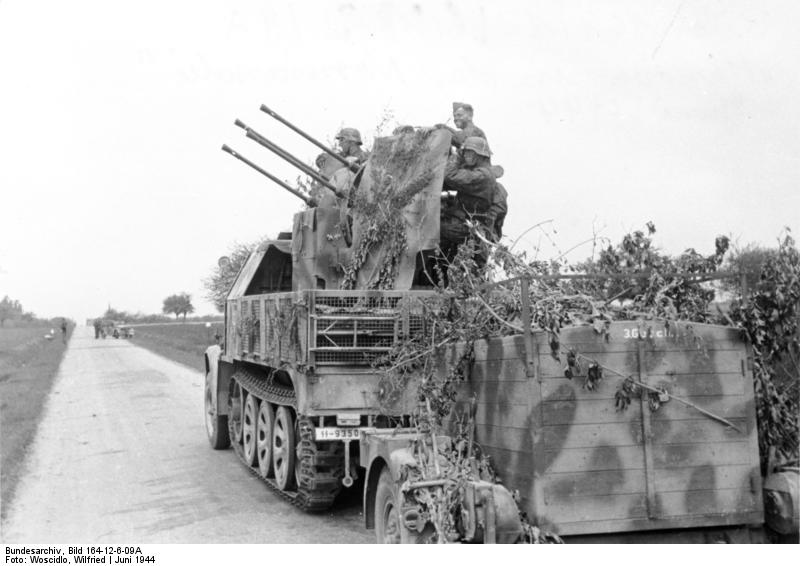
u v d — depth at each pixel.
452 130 9.16
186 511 8.72
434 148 8.25
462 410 5.98
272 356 9.15
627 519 5.04
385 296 7.92
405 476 5.57
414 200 8.29
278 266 11.85
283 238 12.05
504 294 5.98
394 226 8.49
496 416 5.43
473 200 8.48
